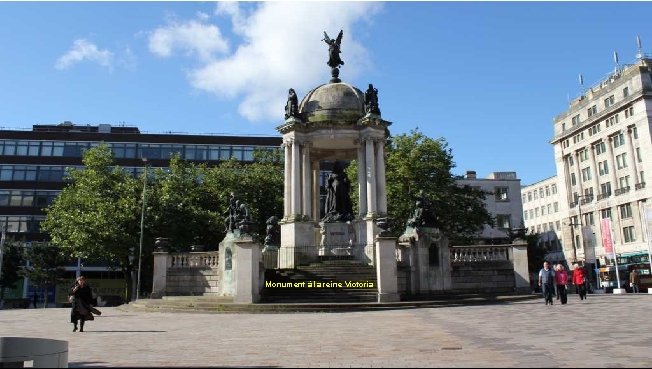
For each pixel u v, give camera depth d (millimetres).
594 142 95250
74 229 50094
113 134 97188
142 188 55406
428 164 53781
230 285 32469
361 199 38219
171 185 56375
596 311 21141
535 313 21141
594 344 11930
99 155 57594
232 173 62000
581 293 30609
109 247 50312
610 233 58250
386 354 11391
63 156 94750
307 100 40812
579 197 99875
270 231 37594
